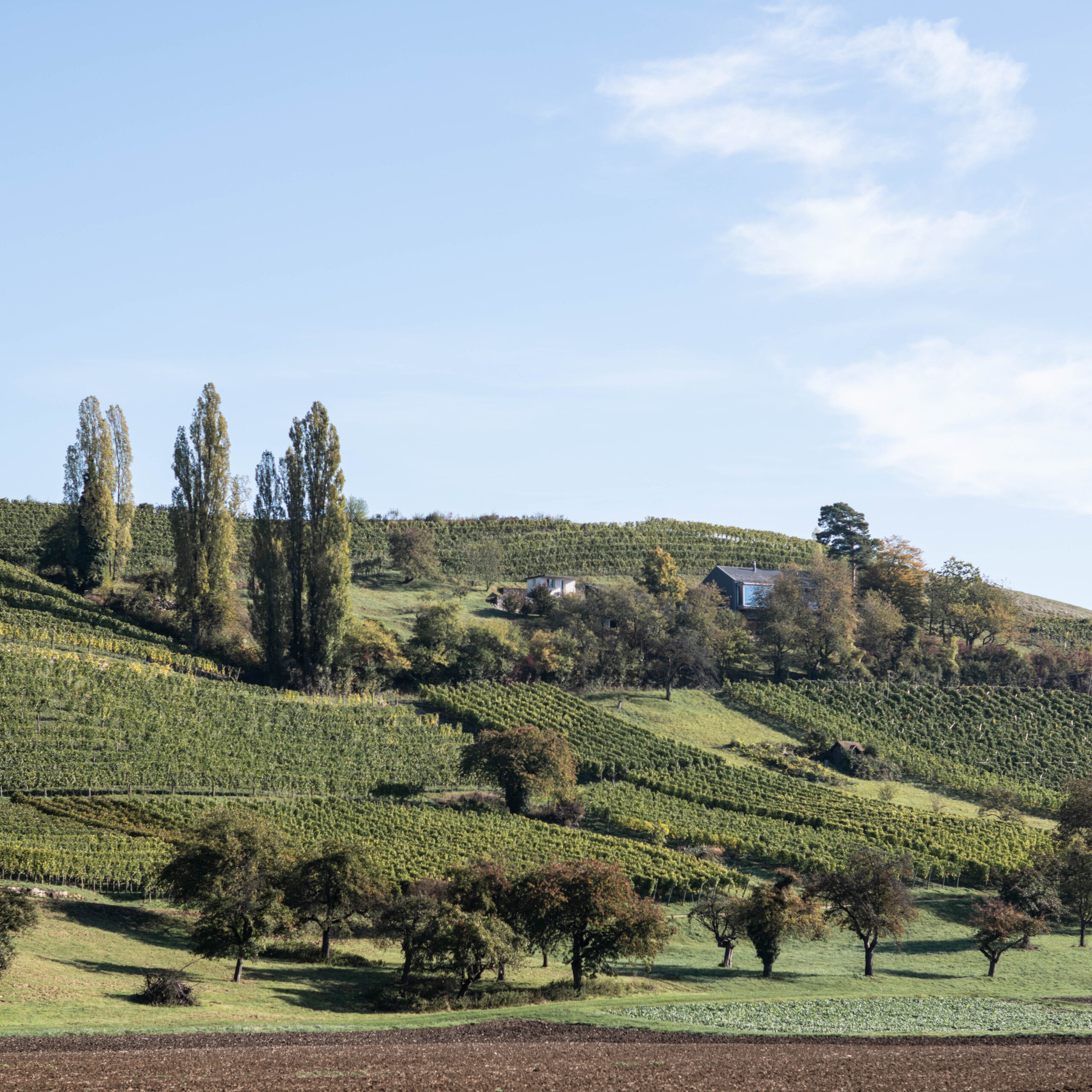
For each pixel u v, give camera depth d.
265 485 107.56
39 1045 29.58
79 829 67.50
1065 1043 34.28
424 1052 30.41
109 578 119.38
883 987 50.72
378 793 83.56
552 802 85.44
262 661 106.69
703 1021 38.91
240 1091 24.36
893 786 98.25
